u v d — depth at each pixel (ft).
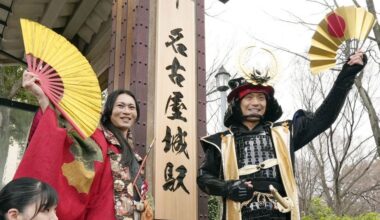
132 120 9.84
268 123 10.87
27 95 31.27
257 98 10.69
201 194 12.53
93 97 8.16
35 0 19.93
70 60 8.19
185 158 12.49
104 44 21.44
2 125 15.40
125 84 12.91
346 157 42.14
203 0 14.58
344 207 49.08
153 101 12.52
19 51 23.72
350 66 9.84
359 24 9.93
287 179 9.82
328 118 10.14
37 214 5.88
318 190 55.62
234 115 11.01
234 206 9.75
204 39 14.20
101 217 8.35
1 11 19.60
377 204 57.88
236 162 10.12
